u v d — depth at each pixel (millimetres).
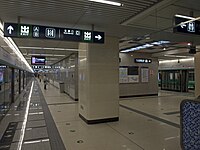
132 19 4043
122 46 9203
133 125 5191
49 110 7332
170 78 16469
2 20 4168
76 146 3643
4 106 6695
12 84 9453
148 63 12211
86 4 3283
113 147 3588
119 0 3139
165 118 5965
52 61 19500
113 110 5680
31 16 3900
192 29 3906
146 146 3627
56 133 4461
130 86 11531
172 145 3664
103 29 5035
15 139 4023
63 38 4211
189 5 3547
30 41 6895
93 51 5535
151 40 7355
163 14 4004
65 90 14352
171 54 11164
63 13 3730
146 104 8727
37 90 17062
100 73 5582
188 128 769
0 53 5289
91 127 5016
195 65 10344
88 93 5430
